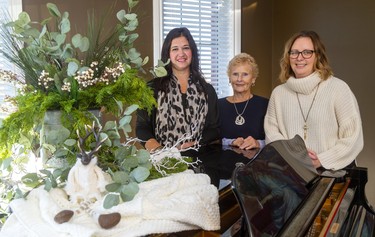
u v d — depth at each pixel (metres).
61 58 1.25
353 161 2.07
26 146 1.22
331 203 1.57
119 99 1.29
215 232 1.15
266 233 1.01
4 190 1.11
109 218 0.91
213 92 2.48
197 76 2.43
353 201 1.72
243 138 2.50
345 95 2.05
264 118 2.46
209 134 2.39
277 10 4.42
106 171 1.11
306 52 2.12
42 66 1.25
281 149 1.49
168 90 2.37
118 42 1.36
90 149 1.13
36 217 0.95
